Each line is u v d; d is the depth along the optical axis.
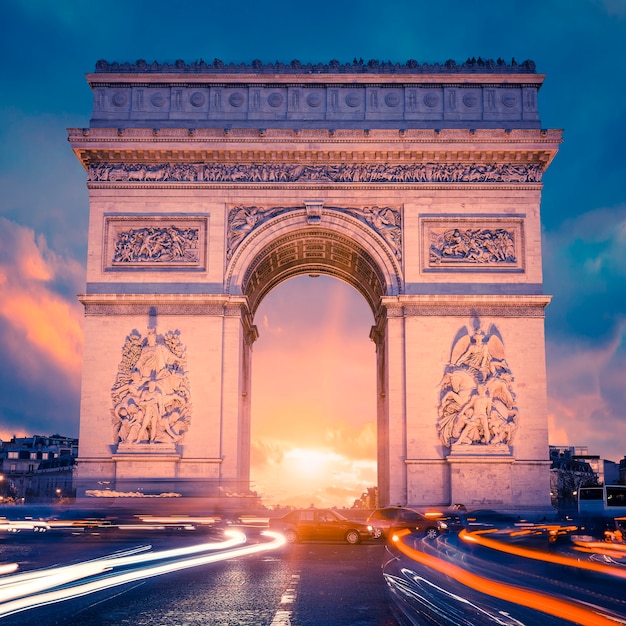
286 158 91.69
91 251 90.44
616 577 40.06
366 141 90.50
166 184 91.25
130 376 87.94
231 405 87.69
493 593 33.50
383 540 72.12
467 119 92.69
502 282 90.06
